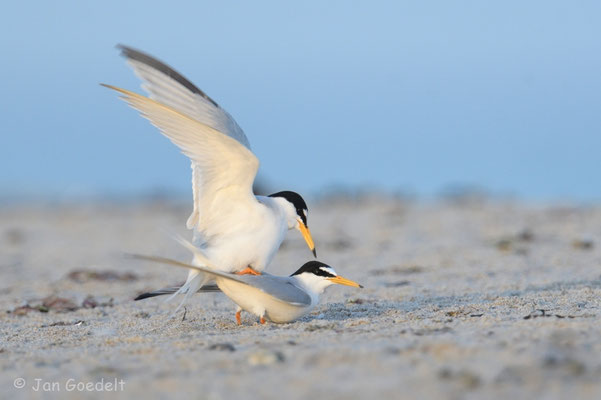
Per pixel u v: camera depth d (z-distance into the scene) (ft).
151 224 97.55
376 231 79.71
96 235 90.58
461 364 24.44
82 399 23.32
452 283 49.32
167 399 22.77
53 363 28.50
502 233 72.90
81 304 46.85
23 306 45.93
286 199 38.19
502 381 22.58
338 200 112.78
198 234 36.35
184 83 35.55
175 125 33.71
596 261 56.59
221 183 34.81
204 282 35.60
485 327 31.01
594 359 24.91
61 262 70.69
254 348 28.71
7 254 78.07
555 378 22.75
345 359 25.70
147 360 27.84
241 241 35.37
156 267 65.26
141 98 33.19
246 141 35.63
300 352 27.22
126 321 39.75
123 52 34.17
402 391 22.08
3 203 136.05
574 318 32.50
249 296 34.50
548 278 49.37
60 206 129.59
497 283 48.14
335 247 70.28
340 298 44.75
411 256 63.46
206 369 25.75
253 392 22.85
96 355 29.48
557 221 80.53
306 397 22.04
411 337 29.53
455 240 71.05
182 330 35.17
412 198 113.39
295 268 60.85
